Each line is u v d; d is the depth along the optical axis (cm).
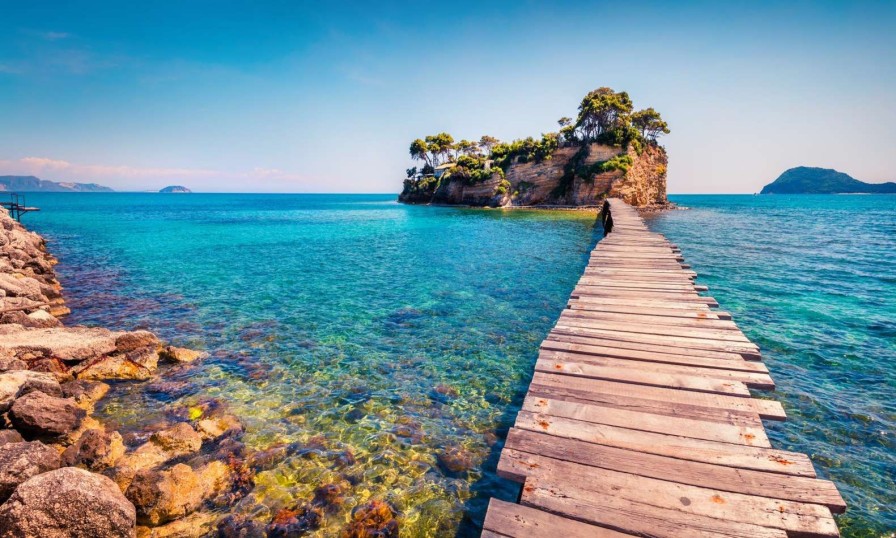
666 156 10700
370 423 884
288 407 948
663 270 1609
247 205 14425
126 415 912
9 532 506
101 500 539
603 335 948
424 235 4606
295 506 648
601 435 584
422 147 13450
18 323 1300
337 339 1380
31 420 761
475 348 1306
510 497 673
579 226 5531
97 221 6588
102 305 1781
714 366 789
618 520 443
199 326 1508
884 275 2300
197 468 722
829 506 453
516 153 10431
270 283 2212
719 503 460
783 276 2280
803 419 883
